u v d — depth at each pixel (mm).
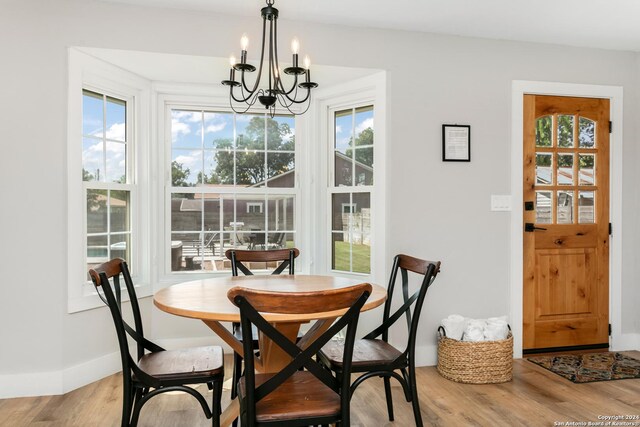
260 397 1441
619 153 3432
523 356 3264
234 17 2834
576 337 3391
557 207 3352
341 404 1496
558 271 3350
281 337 1429
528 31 3092
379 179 3125
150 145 3215
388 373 1929
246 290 1335
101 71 2846
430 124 3129
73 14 2605
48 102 2562
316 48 2953
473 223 3199
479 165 3207
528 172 3291
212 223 3441
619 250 3434
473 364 2727
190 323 3289
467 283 3189
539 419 2248
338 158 3527
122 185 3066
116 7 2670
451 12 2799
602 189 3420
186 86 3283
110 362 2877
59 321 2574
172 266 3377
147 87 3193
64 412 2322
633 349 3447
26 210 2537
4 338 2516
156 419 2250
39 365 2555
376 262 3143
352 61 3006
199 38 2783
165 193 3342
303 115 3547
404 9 2756
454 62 3162
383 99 3086
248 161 3508
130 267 3164
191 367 1815
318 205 3527
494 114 3230
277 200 3549
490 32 3113
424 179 3121
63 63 2590
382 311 3098
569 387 2666
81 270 2719
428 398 2516
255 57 2873
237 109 3467
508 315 3258
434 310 3135
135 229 3172
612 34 3141
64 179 2598
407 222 3096
